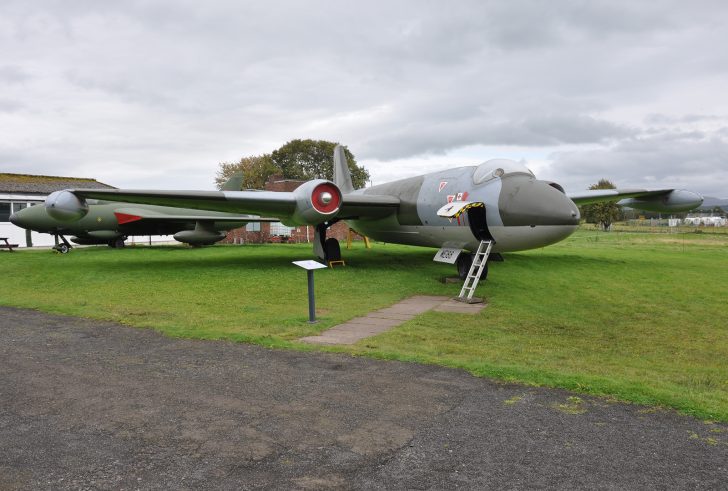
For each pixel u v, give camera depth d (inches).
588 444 149.6
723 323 362.9
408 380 209.9
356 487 125.9
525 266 661.3
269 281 528.1
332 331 315.0
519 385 203.2
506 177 506.9
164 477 131.5
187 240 981.8
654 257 792.9
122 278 547.2
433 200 576.4
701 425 163.5
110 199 576.4
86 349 260.4
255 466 137.1
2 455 144.0
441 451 145.3
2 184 1343.5
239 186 1042.7
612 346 296.5
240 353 252.4
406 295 463.2
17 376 215.9
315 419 169.0
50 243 1343.5
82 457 142.7
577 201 742.5
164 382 207.6
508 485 126.6
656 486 126.2
